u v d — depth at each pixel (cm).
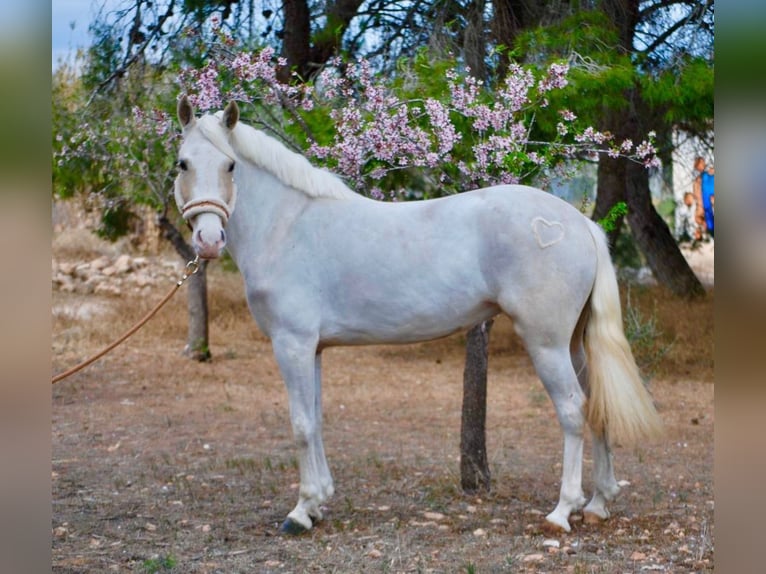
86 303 1282
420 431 681
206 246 368
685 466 552
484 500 469
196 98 455
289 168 406
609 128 709
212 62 475
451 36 674
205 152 378
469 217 389
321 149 458
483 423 486
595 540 387
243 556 374
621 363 383
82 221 1705
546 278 378
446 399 823
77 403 780
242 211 403
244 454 596
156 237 1678
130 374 907
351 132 440
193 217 378
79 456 587
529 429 683
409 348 1127
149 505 462
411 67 571
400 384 904
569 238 383
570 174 475
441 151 430
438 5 720
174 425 696
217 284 1407
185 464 564
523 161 442
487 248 384
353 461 573
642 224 1171
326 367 1003
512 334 1154
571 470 397
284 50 759
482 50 654
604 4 663
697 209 1275
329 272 398
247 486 504
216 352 1039
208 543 394
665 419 714
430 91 487
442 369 991
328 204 406
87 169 823
